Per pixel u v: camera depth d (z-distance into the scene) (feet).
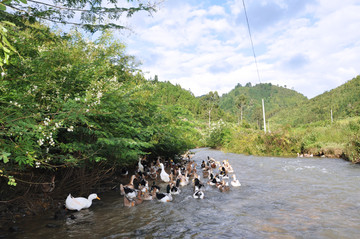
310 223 25.30
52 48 30.22
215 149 147.74
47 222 26.45
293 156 87.66
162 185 47.42
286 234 22.75
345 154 71.10
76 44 43.91
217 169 66.95
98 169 40.96
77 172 37.17
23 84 24.20
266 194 37.86
